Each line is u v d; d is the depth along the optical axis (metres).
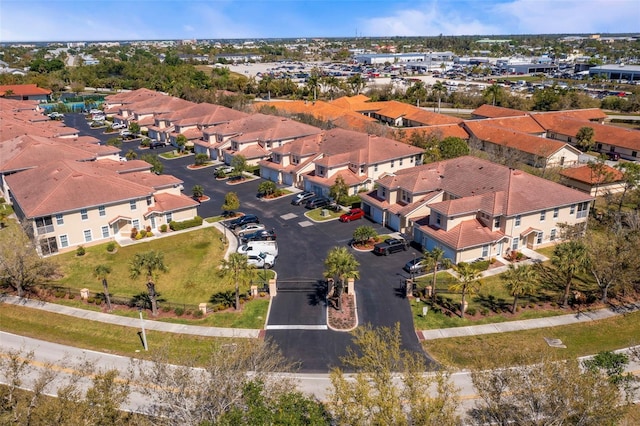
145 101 130.25
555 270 51.00
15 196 60.19
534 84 193.00
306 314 43.69
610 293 47.00
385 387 25.52
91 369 30.56
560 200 55.81
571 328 41.53
